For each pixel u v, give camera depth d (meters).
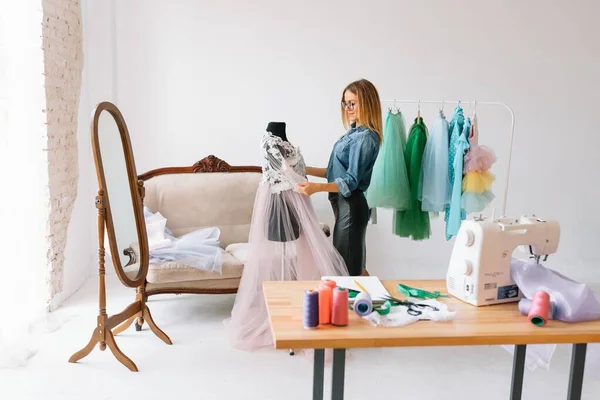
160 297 3.79
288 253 2.86
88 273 4.14
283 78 4.21
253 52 4.15
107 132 2.79
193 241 3.32
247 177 3.90
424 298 1.90
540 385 2.62
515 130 4.52
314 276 2.85
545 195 4.64
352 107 2.85
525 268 1.85
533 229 1.86
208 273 3.14
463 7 4.30
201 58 4.11
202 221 3.74
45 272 3.15
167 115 4.14
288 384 2.55
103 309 2.64
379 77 4.30
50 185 3.24
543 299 1.67
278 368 2.71
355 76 4.27
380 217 4.45
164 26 4.04
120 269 2.71
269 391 2.48
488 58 4.39
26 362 2.69
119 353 2.66
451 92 4.39
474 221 1.87
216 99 4.17
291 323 1.62
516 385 2.28
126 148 2.93
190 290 3.15
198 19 4.06
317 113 4.28
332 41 4.21
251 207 3.84
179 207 3.71
